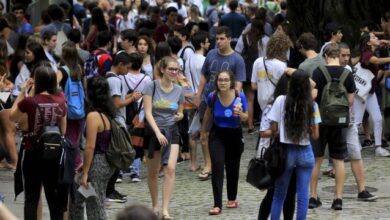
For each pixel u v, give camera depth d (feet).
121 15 156.15
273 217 61.98
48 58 87.10
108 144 60.85
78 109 74.23
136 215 27.81
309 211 71.26
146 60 88.53
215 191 71.15
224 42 80.64
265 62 82.74
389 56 96.32
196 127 83.82
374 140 99.71
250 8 143.13
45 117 59.41
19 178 60.54
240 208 73.36
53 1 147.84
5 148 84.64
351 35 110.83
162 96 68.74
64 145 59.36
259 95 83.41
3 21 102.89
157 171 69.36
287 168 61.05
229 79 70.23
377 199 75.82
